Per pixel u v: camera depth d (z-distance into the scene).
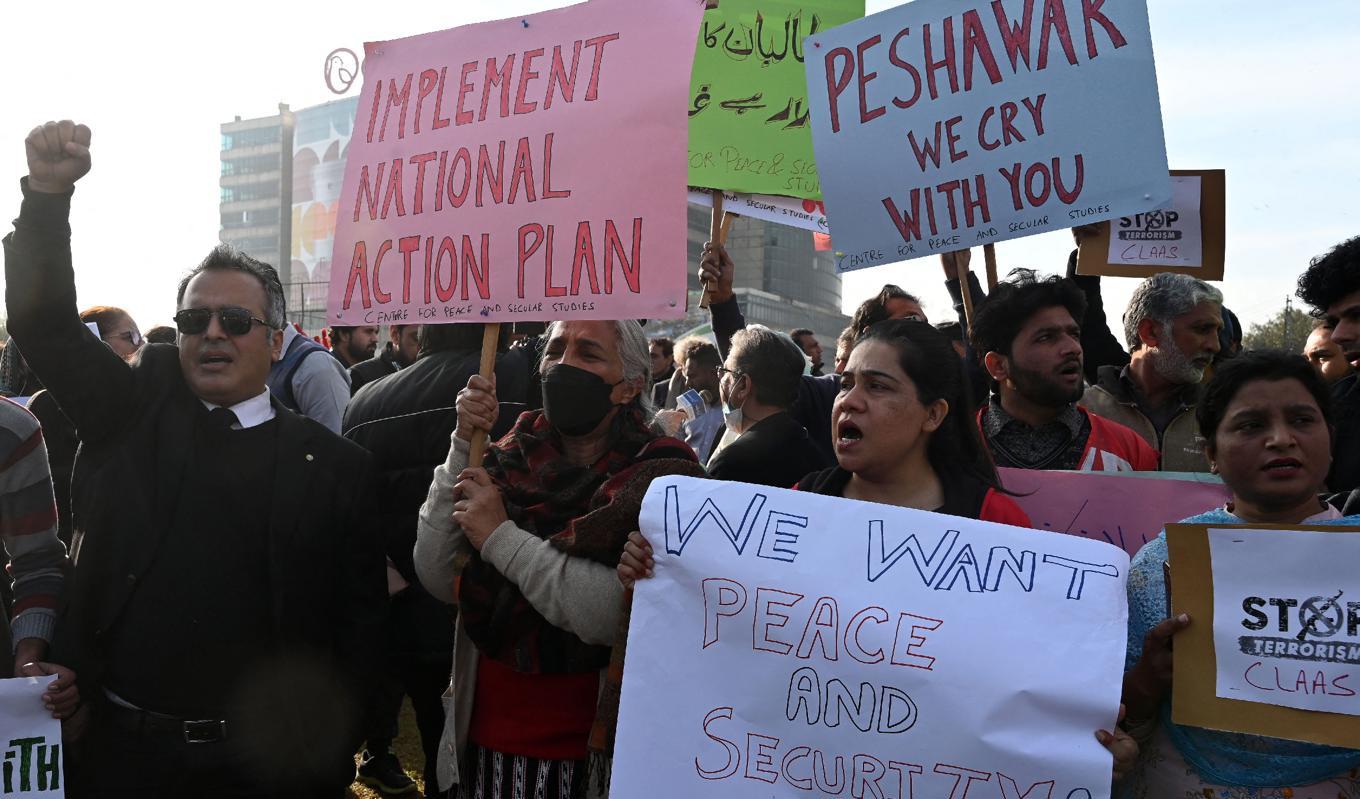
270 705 2.59
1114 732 2.01
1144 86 2.94
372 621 2.76
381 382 3.77
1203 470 3.67
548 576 2.42
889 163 3.28
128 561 2.54
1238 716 1.94
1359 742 1.85
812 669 2.13
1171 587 2.04
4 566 2.93
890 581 2.16
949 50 3.20
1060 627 2.07
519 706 2.58
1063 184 3.04
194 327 2.63
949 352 2.38
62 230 2.46
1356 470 3.21
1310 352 4.41
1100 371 3.98
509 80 2.78
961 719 2.04
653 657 2.20
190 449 2.63
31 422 2.67
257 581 2.60
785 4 4.10
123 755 2.52
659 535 2.25
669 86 2.54
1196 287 3.68
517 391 3.75
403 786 4.53
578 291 2.60
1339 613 1.90
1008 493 2.59
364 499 2.77
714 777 2.13
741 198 4.28
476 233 2.75
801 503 2.25
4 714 2.38
